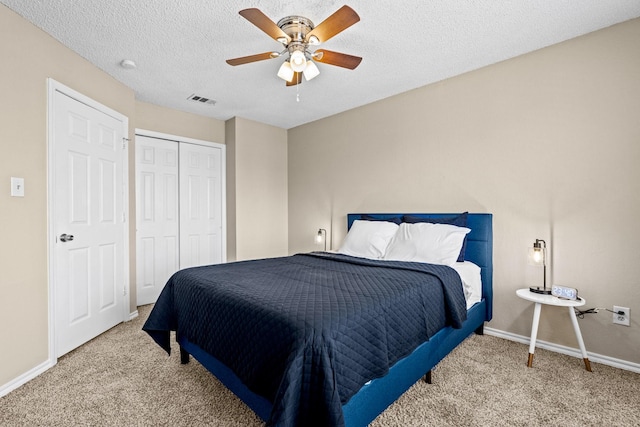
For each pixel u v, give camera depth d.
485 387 1.82
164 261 3.68
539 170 2.41
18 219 1.90
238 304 1.51
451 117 2.90
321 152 4.15
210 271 2.19
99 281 2.60
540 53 2.40
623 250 2.07
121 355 2.24
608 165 2.12
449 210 2.93
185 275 2.10
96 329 2.56
